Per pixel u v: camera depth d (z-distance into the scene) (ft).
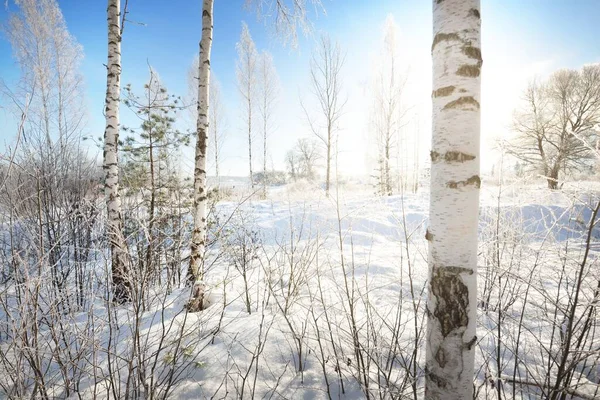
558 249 6.00
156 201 15.74
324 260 11.04
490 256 8.19
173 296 9.93
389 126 38.55
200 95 10.33
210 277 11.19
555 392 4.64
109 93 11.65
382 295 9.37
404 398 5.07
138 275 6.18
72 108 39.29
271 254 14.51
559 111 45.60
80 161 13.42
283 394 5.54
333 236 10.80
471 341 3.71
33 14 36.55
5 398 4.96
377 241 15.07
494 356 6.38
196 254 9.78
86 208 9.79
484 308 8.81
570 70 46.29
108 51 11.85
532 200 8.43
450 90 3.71
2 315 6.64
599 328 6.51
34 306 5.09
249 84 53.26
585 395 4.65
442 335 3.76
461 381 3.69
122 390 5.60
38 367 4.97
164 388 5.52
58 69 38.42
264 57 54.90
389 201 21.20
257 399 5.40
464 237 3.67
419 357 6.26
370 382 5.73
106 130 11.55
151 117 17.37
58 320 5.60
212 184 16.94
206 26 10.43
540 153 46.09
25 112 5.40
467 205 3.67
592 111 42.65
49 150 10.27
